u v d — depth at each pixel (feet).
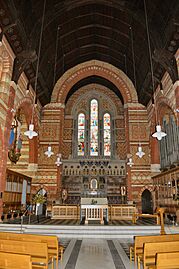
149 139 78.48
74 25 66.90
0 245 20.44
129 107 81.76
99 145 89.71
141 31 60.59
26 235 23.24
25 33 52.06
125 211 61.46
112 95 95.76
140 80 76.33
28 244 19.63
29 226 44.27
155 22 54.54
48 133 79.66
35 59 55.72
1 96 49.16
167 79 59.93
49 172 76.07
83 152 89.15
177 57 51.90
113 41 74.43
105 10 63.21
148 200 76.18
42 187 74.79
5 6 42.06
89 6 61.52
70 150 88.79
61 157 79.10
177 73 52.19
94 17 66.95
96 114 94.12
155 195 72.74
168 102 59.06
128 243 34.86
